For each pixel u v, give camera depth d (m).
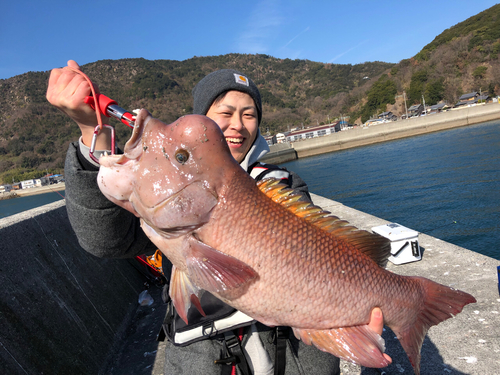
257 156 1.80
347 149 62.78
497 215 13.58
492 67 104.19
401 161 35.22
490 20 118.62
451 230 13.06
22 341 2.02
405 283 1.52
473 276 3.20
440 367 2.17
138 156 1.18
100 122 1.19
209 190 1.19
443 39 132.12
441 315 1.57
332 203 6.87
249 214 1.23
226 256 1.15
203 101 1.76
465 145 36.75
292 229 1.29
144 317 3.46
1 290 2.07
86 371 2.39
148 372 2.55
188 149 1.17
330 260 1.33
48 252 2.72
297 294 1.25
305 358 1.51
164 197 1.15
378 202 20.08
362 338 1.35
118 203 1.23
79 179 1.25
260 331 1.47
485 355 2.20
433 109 104.25
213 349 1.43
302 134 108.62
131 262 4.11
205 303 1.41
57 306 2.48
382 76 133.88
